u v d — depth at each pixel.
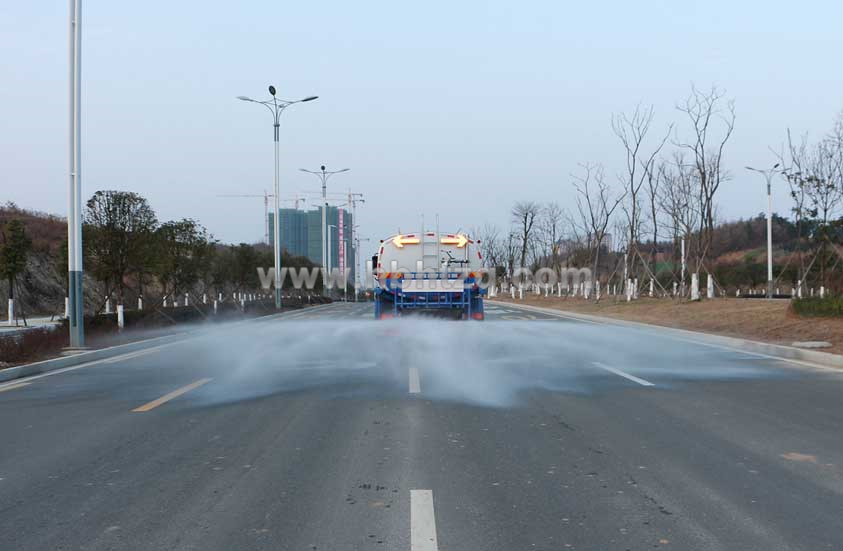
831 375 11.79
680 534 4.63
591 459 6.46
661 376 11.72
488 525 4.80
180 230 32.62
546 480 5.82
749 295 48.56
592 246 53.34
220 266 44.06
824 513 5.02
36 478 6.02
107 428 7.98
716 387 10.56
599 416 8.40
